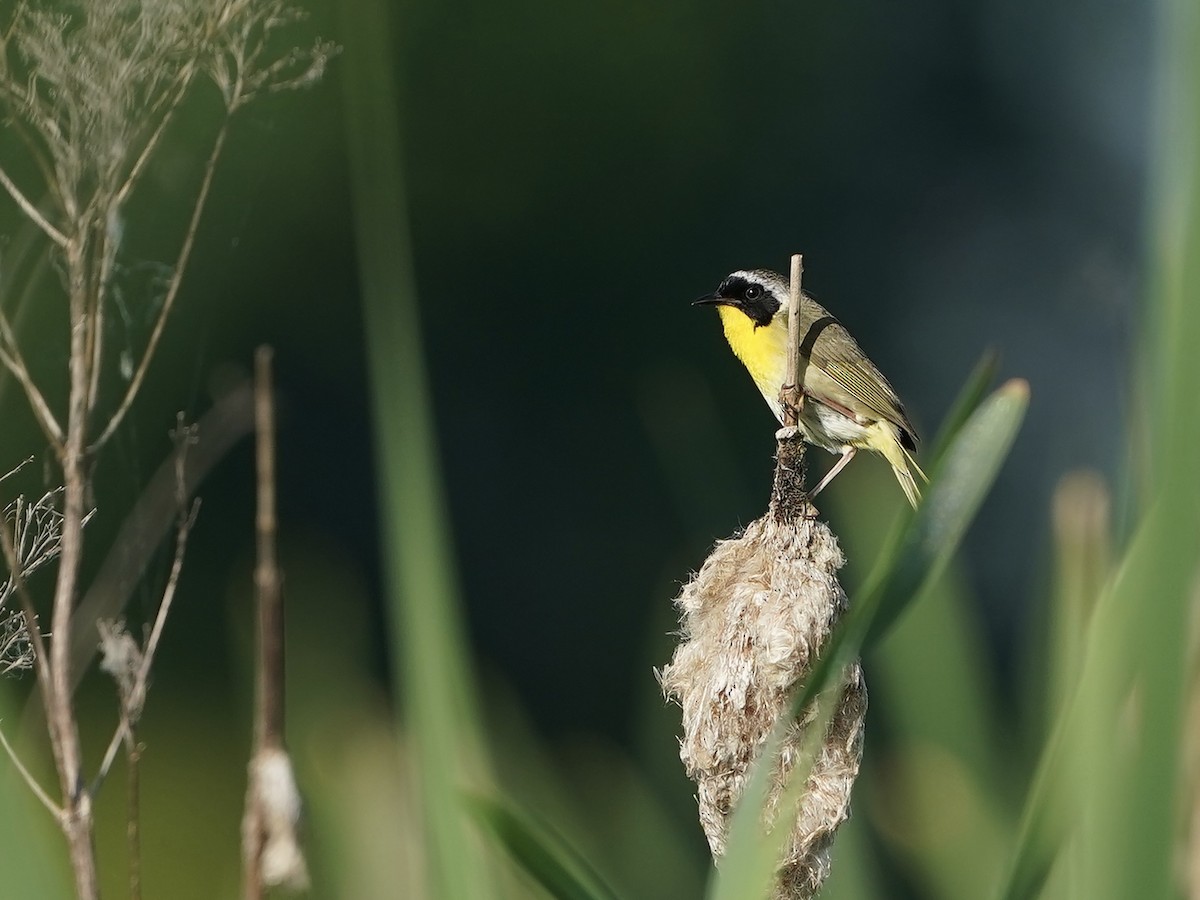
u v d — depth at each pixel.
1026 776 8.37
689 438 10.49
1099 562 6.31
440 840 6.06
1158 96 5.12
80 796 4.86
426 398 6.13
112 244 5.13
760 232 44.22
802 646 6.70
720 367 41.03
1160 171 5.02
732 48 43.75
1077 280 44.38
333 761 8.60
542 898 6.03
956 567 9.10
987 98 47.47
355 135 6.05
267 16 6.11
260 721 4.16
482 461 39.31
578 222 41.81
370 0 6.01
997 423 4.82
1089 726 4.82
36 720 5.66
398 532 6.13
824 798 6.57
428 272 40.91
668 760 10.54
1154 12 5.39
